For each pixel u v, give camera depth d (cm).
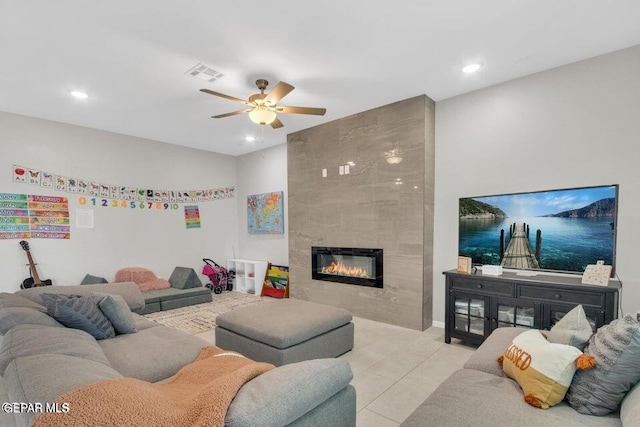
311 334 272
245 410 102
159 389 138
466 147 364
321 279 480
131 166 523
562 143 304
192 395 123
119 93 356
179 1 213
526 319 285
